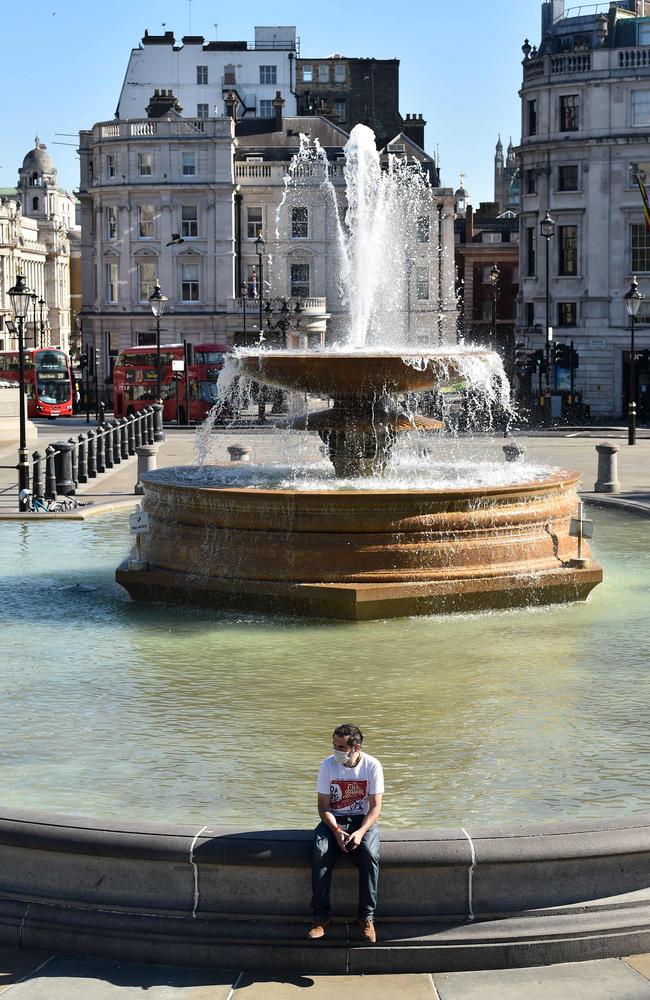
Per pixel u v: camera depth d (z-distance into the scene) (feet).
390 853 25.43
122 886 26.20
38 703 41.81
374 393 61.67
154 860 25.80
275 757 36.17
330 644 49.14
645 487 99.60
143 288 276.82
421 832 26.11
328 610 52.75
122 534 76.79
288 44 345.92
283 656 47.47
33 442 165.27
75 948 26.03
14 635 51.24
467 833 26.05
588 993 24.34
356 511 53.01
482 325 304.91
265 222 280.92
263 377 62.44
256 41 346.13
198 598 55.52
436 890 25.64
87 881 26.35
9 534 76.89
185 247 274.16
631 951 25.59
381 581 53.16
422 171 284.20
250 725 39.22
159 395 167.22
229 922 25.73
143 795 33.19
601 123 212.64
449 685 43.57
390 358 59.31
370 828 25.73
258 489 55.11
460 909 25.67
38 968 25.45
